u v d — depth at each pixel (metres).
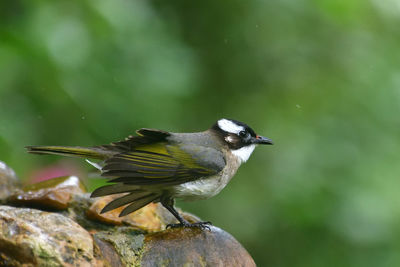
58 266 6.19
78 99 11.13
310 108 14.46
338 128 13.96
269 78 14.80
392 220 12.73
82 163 11.32
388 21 15.42
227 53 14.72
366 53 14.95
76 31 11.06
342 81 14.66
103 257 6.77
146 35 11.96
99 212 8.05
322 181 13.23
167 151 8.40
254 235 13.60
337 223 12.79
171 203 8.50
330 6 14.59
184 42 13.80
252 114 14.51
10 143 10.84
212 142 9.09
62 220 6.70
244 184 13.90
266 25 14.76
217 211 13.76
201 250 7.38
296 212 13.14
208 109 14.34
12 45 10.62
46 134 11.26
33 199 8.06
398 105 14.33
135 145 8.52
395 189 13.09
